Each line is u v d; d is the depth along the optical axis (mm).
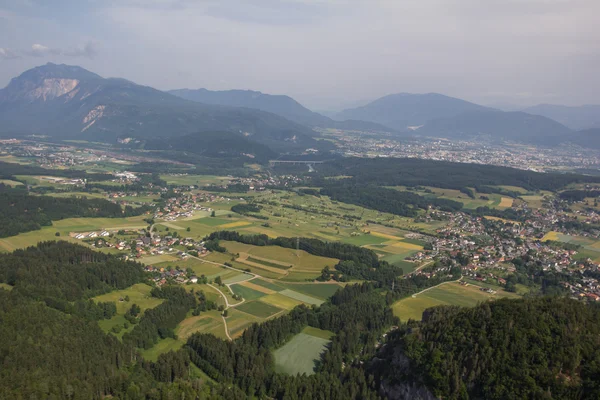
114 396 175500
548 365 162000
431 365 174625
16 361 173250
